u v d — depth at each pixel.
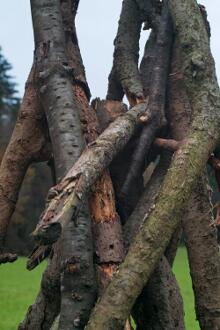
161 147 5.50
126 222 5.28
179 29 5.38
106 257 4.81
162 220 4.47
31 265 4.58
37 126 5.83
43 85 5.39
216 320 5.15
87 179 4.36
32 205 42.09
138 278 4.34
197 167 4.71
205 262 5.23
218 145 5.21
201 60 5.19
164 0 5.95
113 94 6.42
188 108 5.70
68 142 5.02
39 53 5.54
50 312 5.17
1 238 5.87
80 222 4.62
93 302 4.62
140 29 6.29
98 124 5.62
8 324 16.33
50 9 5.66
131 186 5.42
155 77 5.73
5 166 5.91
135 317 5.20
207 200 5.34
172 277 5.18
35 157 5.90
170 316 5.05
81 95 5.64
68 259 4.56
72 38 5.98
